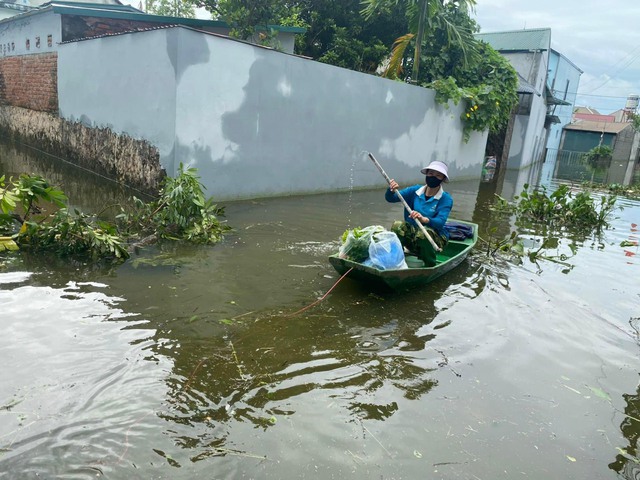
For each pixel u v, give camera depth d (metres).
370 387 3.23
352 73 10.08
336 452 2.60
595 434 2.95
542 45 24.84
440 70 14.40
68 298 4.17
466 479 2.49
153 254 5.54
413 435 2.79
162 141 7.70
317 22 14.77
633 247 7.72
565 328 4.41
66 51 10.64
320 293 4.79
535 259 6.64
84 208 7.18
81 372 3.11
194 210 6.29
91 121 9.98
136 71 8.16
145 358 3.33
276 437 2.68
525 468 2.61
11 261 4.90
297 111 9.13
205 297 4.44
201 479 2.34
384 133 11.37
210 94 7.64
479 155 15.77
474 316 4.54
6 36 13.96
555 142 37.78
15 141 14.28
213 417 2.80
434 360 3.66
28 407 2.74
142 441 2.56
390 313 4.46
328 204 9.16
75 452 2.44
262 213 7.91
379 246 4.84
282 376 3.27
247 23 11.33
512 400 3.22
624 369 3.74
